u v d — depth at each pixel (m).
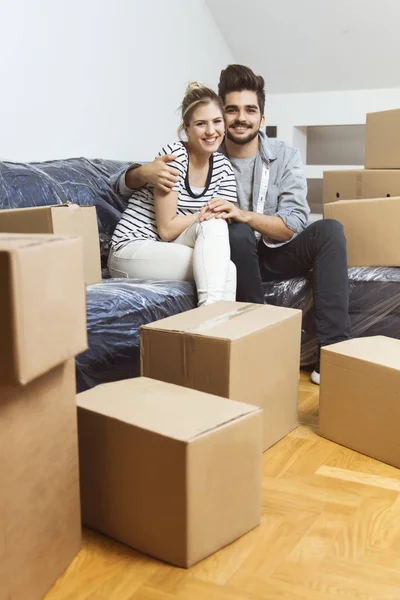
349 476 1.53
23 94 2.44
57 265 0.98
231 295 2.07
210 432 1.16
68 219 1.78
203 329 1.58
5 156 2.38
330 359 1.70
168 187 2.09
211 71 3.79
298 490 1.46
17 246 0.89
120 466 1.22
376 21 3.35
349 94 3.79
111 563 1.19
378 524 1.32
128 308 1.77
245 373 1.54
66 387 1.13
